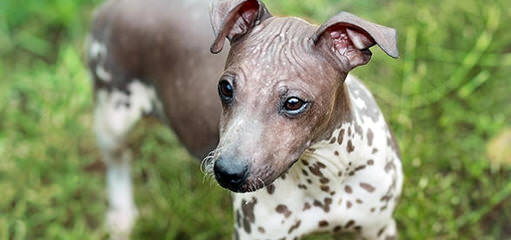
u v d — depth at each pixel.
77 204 1.22
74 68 1.39
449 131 1.22
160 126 1.27
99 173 1.28
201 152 0.97
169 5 0.97
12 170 1.26
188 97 0.94
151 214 1.18
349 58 0.74
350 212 0.85
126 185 1.17
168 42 0.96
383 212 0.87
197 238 1.13
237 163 0.69
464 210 1.13
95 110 1.09
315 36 0.71
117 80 1.03
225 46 0.92
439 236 1.09
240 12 0.75
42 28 1.52
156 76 0.98
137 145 1.19
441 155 1.18
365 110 0.84
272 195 0.83
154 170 1.23
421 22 1.38
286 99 0.70
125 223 1.16
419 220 1.08
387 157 0.86
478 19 1.39
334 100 0.74
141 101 1.02
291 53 0.71
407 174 1.11
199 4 0.96
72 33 1.50
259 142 0.70
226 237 1.13
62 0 1.52
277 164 0.71
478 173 1.15
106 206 1.22
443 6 1.42
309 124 0.72
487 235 1.11
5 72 1.45
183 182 1.20
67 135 1.31
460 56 1.33
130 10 1.00
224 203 1.16
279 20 0.74
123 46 1.00
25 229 1.18
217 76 0.92
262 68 0.71
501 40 1.35
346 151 0.81
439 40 1.36
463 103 1.28
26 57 1.48
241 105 0.71
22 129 1.33
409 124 1.20
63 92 1.37
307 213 0.85
